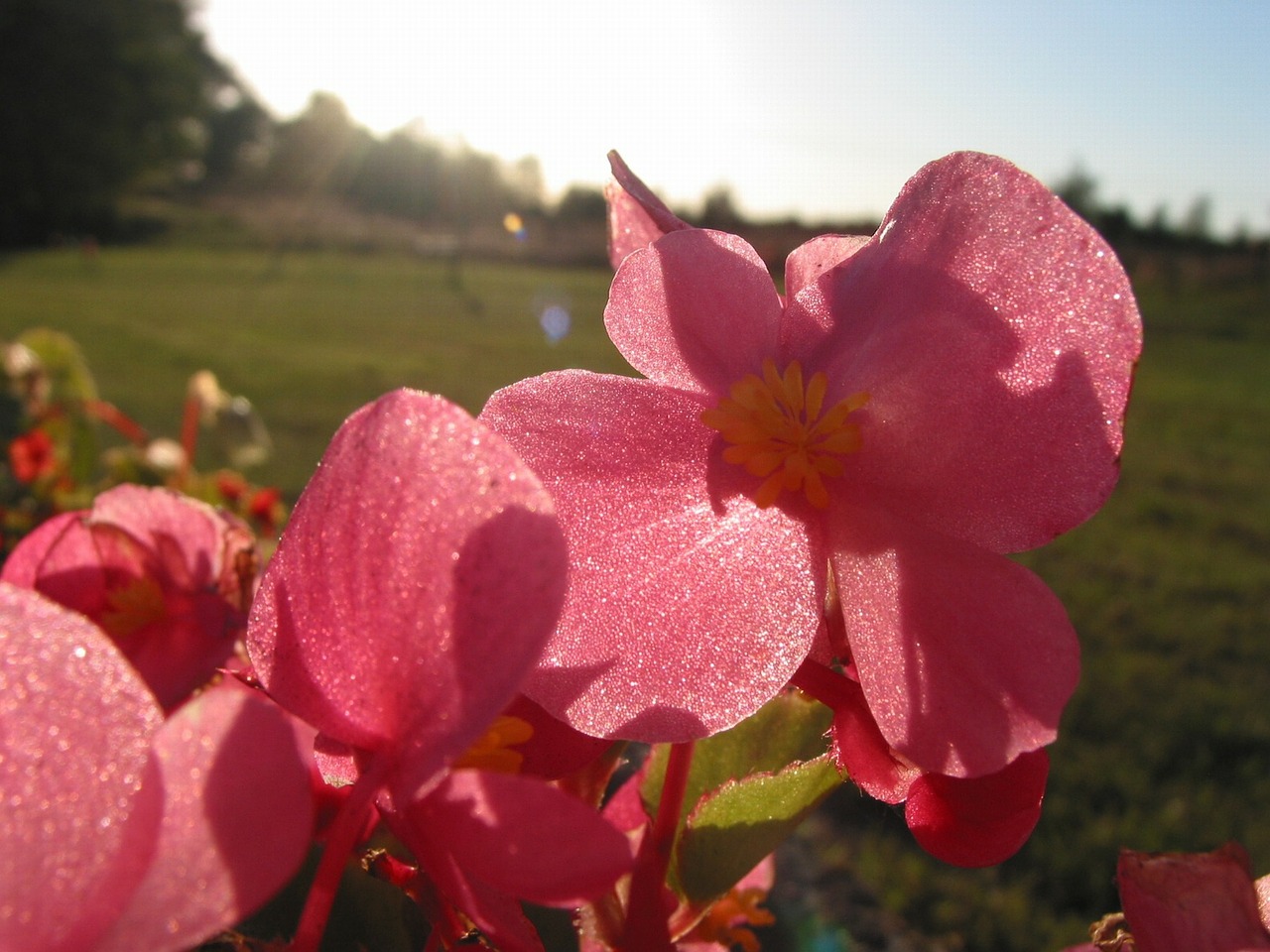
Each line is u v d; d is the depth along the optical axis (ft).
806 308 0.26
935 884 1.31
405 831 0.18
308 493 0.18
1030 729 0.21
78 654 0.15
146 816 0.15
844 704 0.24
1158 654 2.01
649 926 0.25
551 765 0.23
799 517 0.24
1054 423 0.22
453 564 0.17
